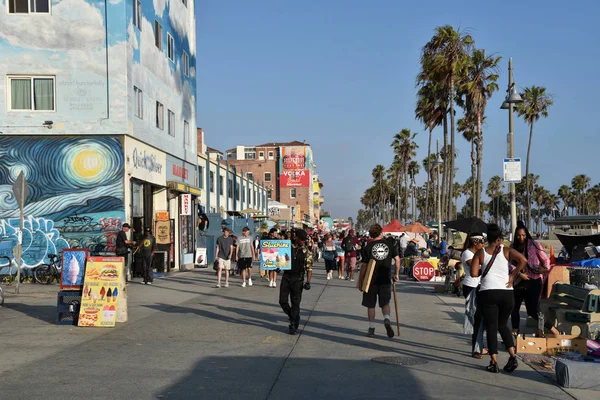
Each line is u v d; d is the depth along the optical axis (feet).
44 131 67.97
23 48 68.08
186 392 21.48
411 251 91.45
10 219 67.97
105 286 36.63
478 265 26.17
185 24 100.37
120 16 69.00
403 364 26.48
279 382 23.13
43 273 65.36
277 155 348.59
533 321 36.27
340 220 385.50
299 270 34.40
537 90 199.82
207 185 132.16
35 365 25.67
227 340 32.19
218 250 63.10
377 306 47.70
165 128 87.30
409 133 261.85
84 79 68.64
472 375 24.63
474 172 170.19
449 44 119.14
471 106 131.64
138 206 75.72
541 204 454.40
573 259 48.08
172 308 45.52
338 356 28.22
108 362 26.40
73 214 68.28
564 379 22.71
